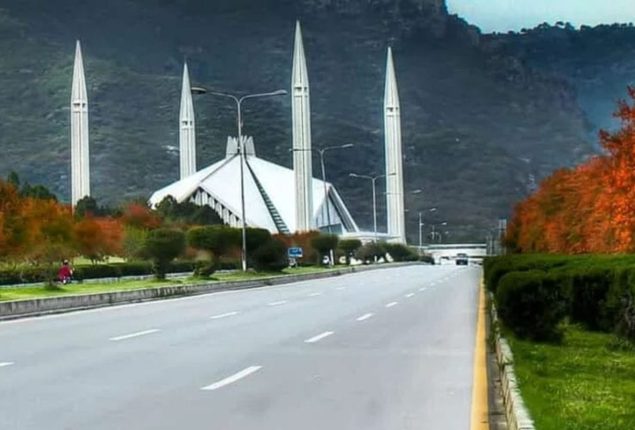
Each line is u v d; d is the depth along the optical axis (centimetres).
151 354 2273
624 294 2200
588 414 1225
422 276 8906
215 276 8050
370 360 2148
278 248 9031
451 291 5591
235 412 1467
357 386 1747
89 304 4447
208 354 2270
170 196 16775
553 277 2231
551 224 6194
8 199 6144
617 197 3691
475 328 2989
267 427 1347
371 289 5953
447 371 1953
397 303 4372
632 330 2141
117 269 8300
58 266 7406
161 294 5319
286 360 2148
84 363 2097
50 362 2123
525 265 3081
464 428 1344
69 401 1569
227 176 18838
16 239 5953
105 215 14438
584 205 5156
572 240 5534
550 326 2214
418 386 1745
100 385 1752
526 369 1677
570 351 2031
